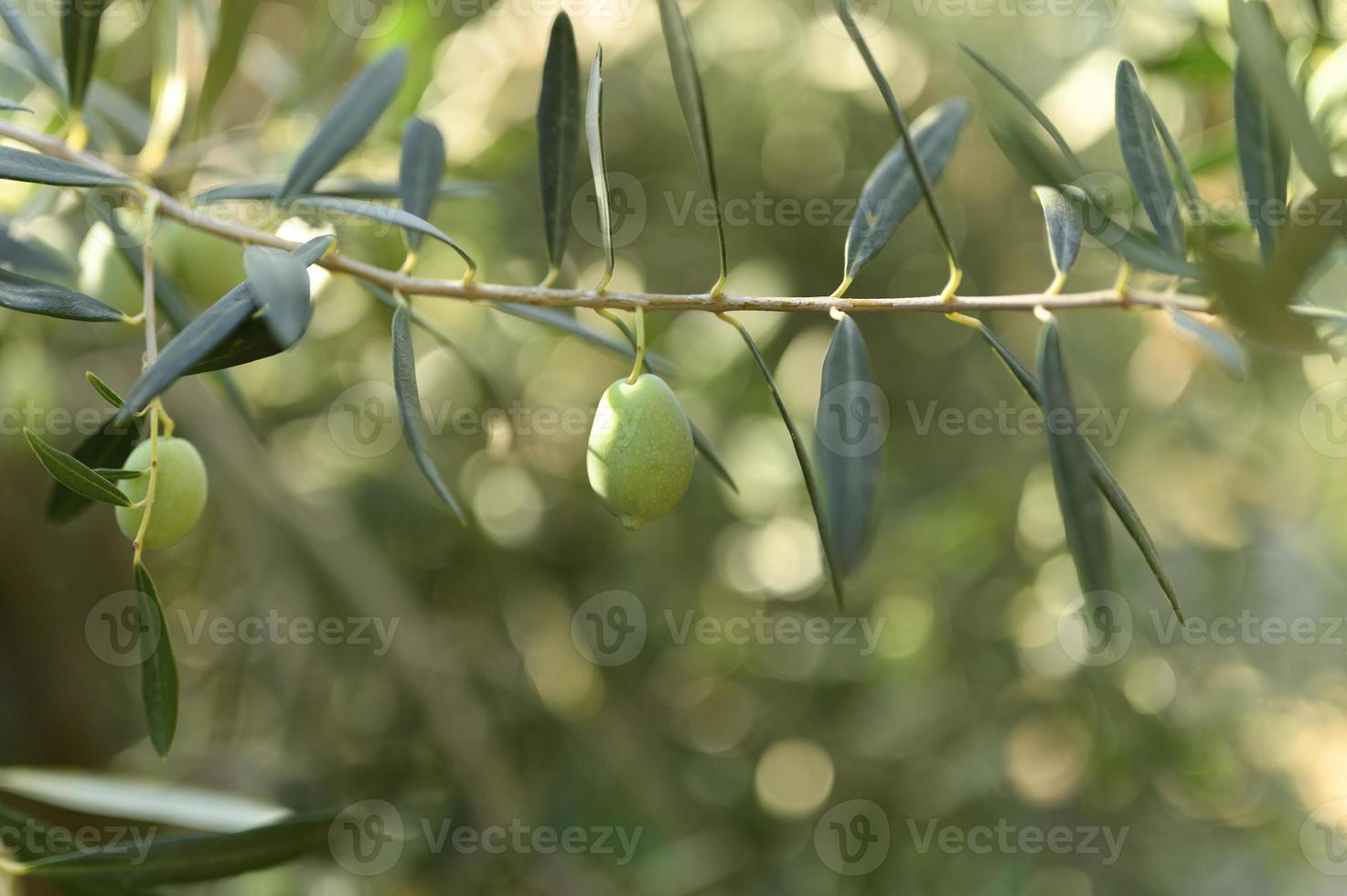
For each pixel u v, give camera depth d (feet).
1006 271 3.87
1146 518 3.82
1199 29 2.21
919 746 3.71
